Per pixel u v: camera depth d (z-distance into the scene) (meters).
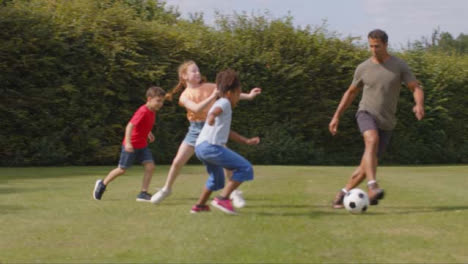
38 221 5.72
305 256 4.27
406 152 18.05
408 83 6.26
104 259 4.25
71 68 14.21
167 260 4.19
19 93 13.75
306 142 16.92
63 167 13.75
